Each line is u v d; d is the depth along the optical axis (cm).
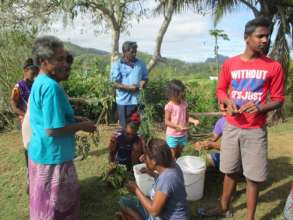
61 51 276
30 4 838
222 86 367
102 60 978
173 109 487
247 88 340
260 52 333
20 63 830
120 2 866
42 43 272
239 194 447
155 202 305
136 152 486
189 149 565
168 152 307
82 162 565
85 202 440
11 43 828
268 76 334
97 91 820
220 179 484
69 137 297
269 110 336
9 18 826
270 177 501
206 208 414
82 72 899
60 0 803
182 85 485
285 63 1021
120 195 452
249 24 328
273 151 621
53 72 279
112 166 468
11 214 421
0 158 593
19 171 539
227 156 366
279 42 1014
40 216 298
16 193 471
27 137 324
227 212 399
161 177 305
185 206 314
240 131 350
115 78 564
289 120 1016
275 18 1048
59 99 276
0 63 812
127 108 563
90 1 836
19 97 447
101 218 407
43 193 293
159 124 750
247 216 372
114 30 916
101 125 789
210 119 785
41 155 287
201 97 911
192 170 426
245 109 333
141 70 566
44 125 278
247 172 355
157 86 811
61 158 291
